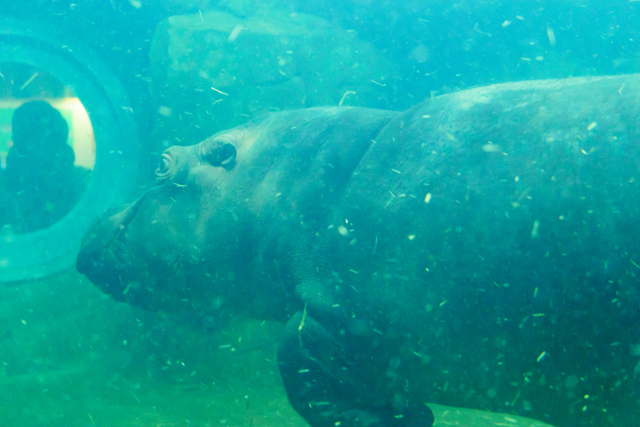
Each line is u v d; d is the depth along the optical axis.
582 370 3.49
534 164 3.51
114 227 5.53
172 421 6.40
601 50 12.19
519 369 3.72
